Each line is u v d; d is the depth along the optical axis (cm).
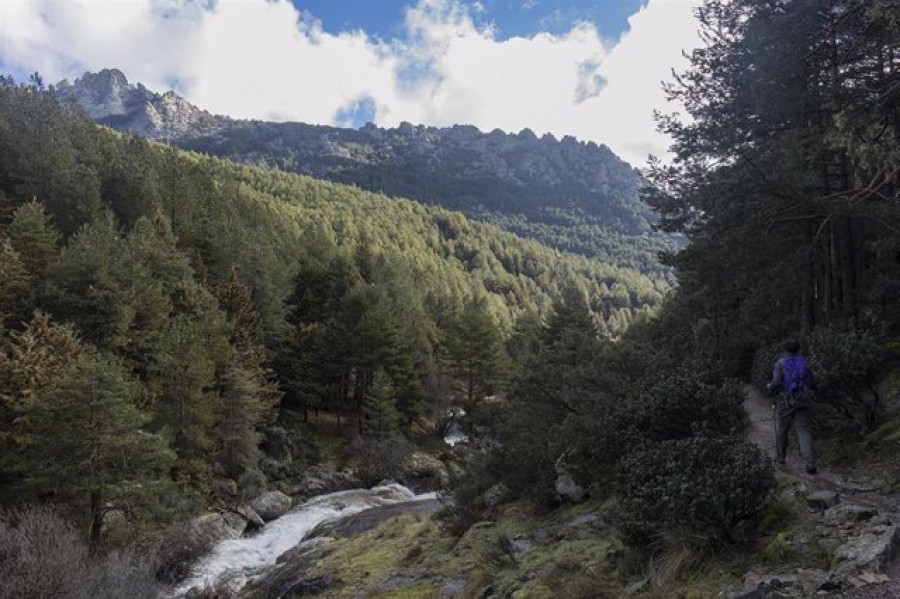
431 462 4869
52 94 6606
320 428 5209
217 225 5878
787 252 1575
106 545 2339
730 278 1600
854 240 1619
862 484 780
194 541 2542
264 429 4412
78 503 2570
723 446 748
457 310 9269
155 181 6147
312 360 5181
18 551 1242
